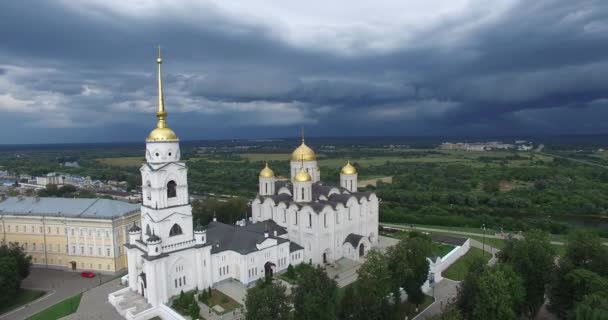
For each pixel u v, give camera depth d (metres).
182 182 86.56
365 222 121.38
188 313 79.38
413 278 78.94
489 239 135.38
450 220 156.25
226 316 78.81
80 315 83.25
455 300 82.75
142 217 87.44
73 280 104.56
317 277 65.56
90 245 110.94
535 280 75.00
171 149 84.94
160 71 84.44
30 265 103.44
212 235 102.69
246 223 120.00
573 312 63.00
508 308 64.44
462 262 111.19
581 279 67.56
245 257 91.56
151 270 81.06
